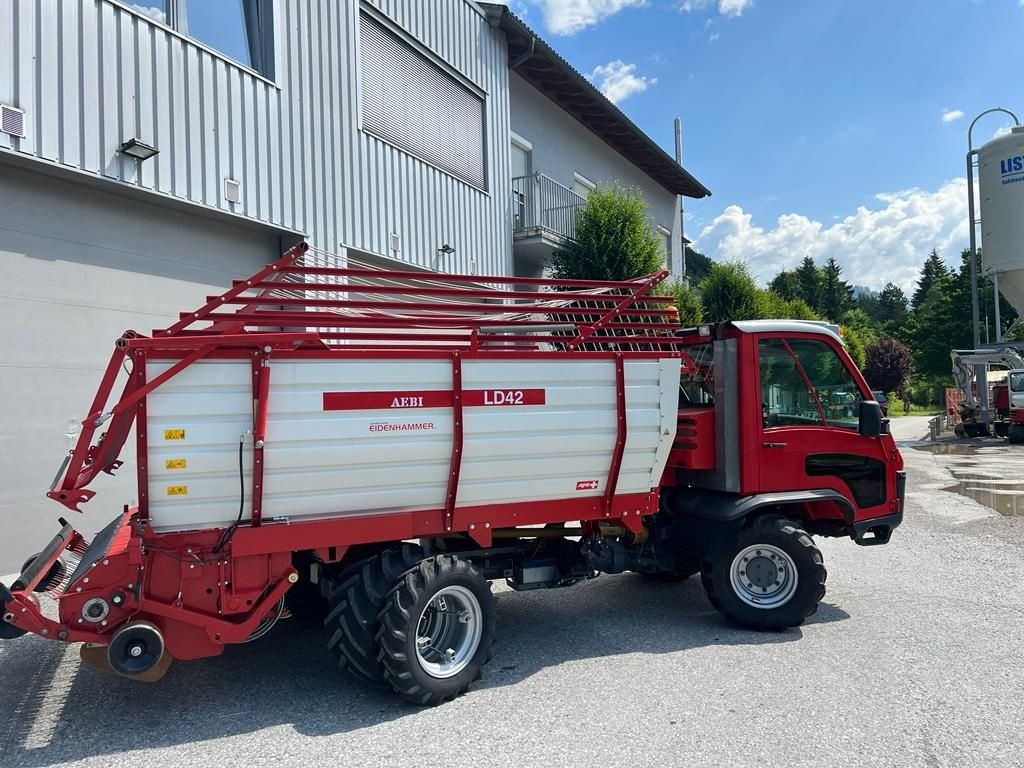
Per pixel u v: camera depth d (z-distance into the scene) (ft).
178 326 12.39
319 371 12.61
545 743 11.48
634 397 15.57
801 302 96.43
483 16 44.39
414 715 12.62
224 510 12.24
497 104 45.83
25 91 19.72
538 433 14.55
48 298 21.30
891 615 18.08
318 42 30.66
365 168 33.42
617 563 17.29
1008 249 66.03
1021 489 39.96
